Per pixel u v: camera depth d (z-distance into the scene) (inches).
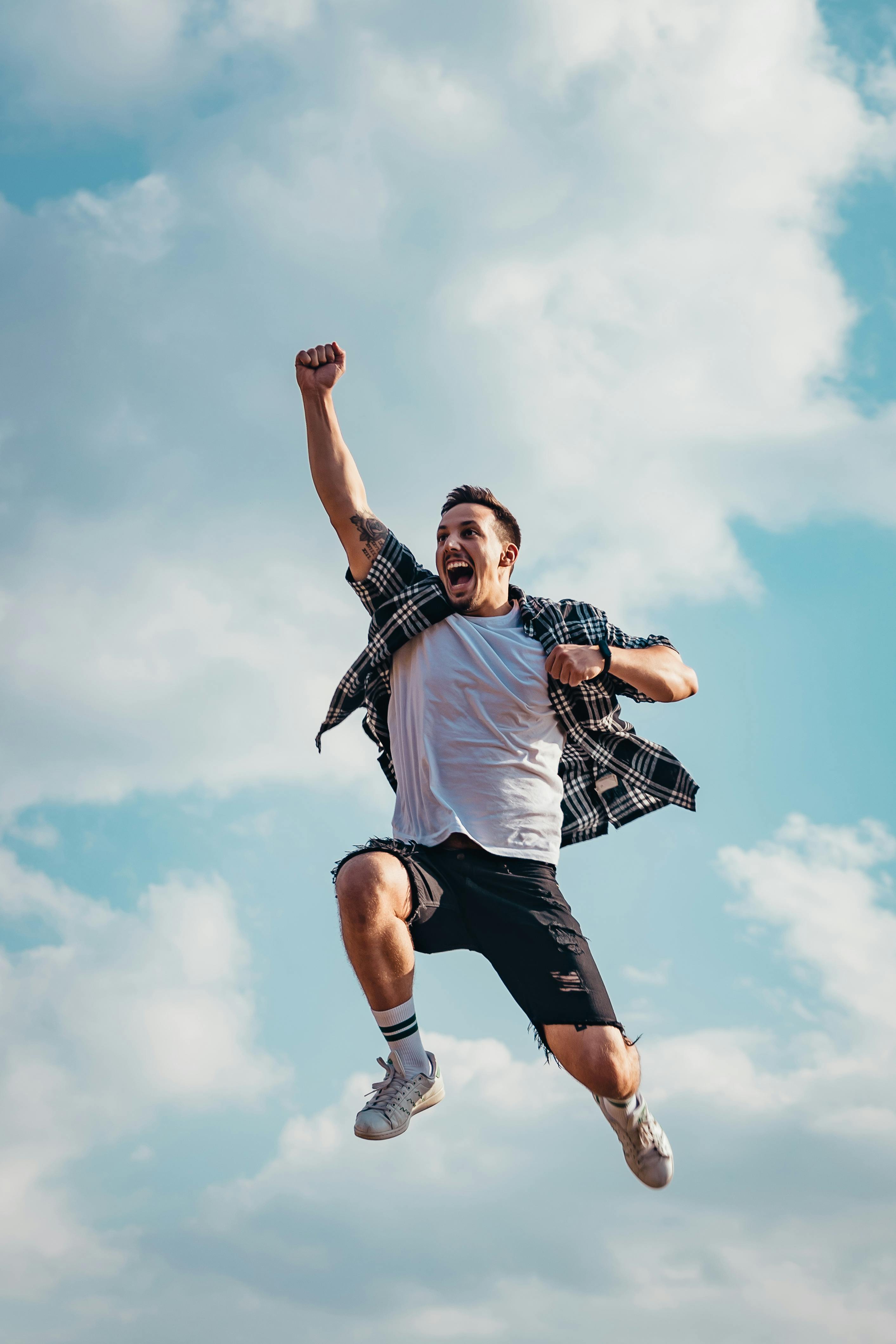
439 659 154.7
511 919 145.5
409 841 150.3
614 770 165.6
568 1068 141.4
